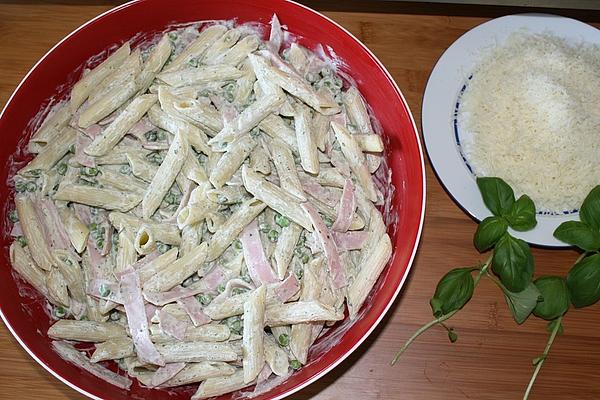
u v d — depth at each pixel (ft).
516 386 1.82
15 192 1.73
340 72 1.85
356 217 1.69
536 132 1.98
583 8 2.03
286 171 1.66
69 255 1.67
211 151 1.69
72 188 1.68
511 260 1.79
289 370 1.62
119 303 1.61
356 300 1.65
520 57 2.06
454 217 1.96
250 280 1.64
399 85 2.07
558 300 1.81
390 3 2.13
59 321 1.65
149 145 1.71
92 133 1.71
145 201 1.65
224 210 1.67
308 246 1.67
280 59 1.79
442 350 1.85
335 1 2.13
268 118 1.71
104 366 1.67
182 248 1.64
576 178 1.97
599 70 2.06
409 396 1.81
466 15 2.15
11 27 2.07
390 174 1.79
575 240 1.82
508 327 1.87
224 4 1.82
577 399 1.82
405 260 1.63
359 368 1.82
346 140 1.71
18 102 1.72
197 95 1.74
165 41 1.80
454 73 2.05
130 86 1.72
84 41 1.78
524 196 1.86
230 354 1.59
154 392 1.65
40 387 1.78
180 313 1.61
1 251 1.69
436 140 1.98
